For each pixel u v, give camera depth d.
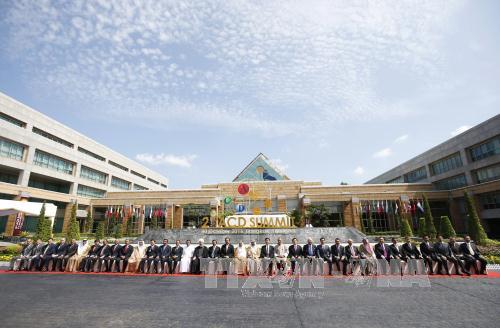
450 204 38.94
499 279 11.02
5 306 7.83
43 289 9.86
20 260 13.94
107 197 45.50
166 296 8.92
